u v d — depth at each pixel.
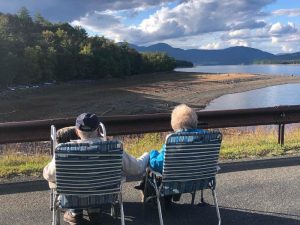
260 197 6.11
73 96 87.38
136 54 182.50
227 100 78.25
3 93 89.44
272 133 11.56
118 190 4.59
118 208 5.59
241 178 6.99
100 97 84.81
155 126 8.98
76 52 137.38
